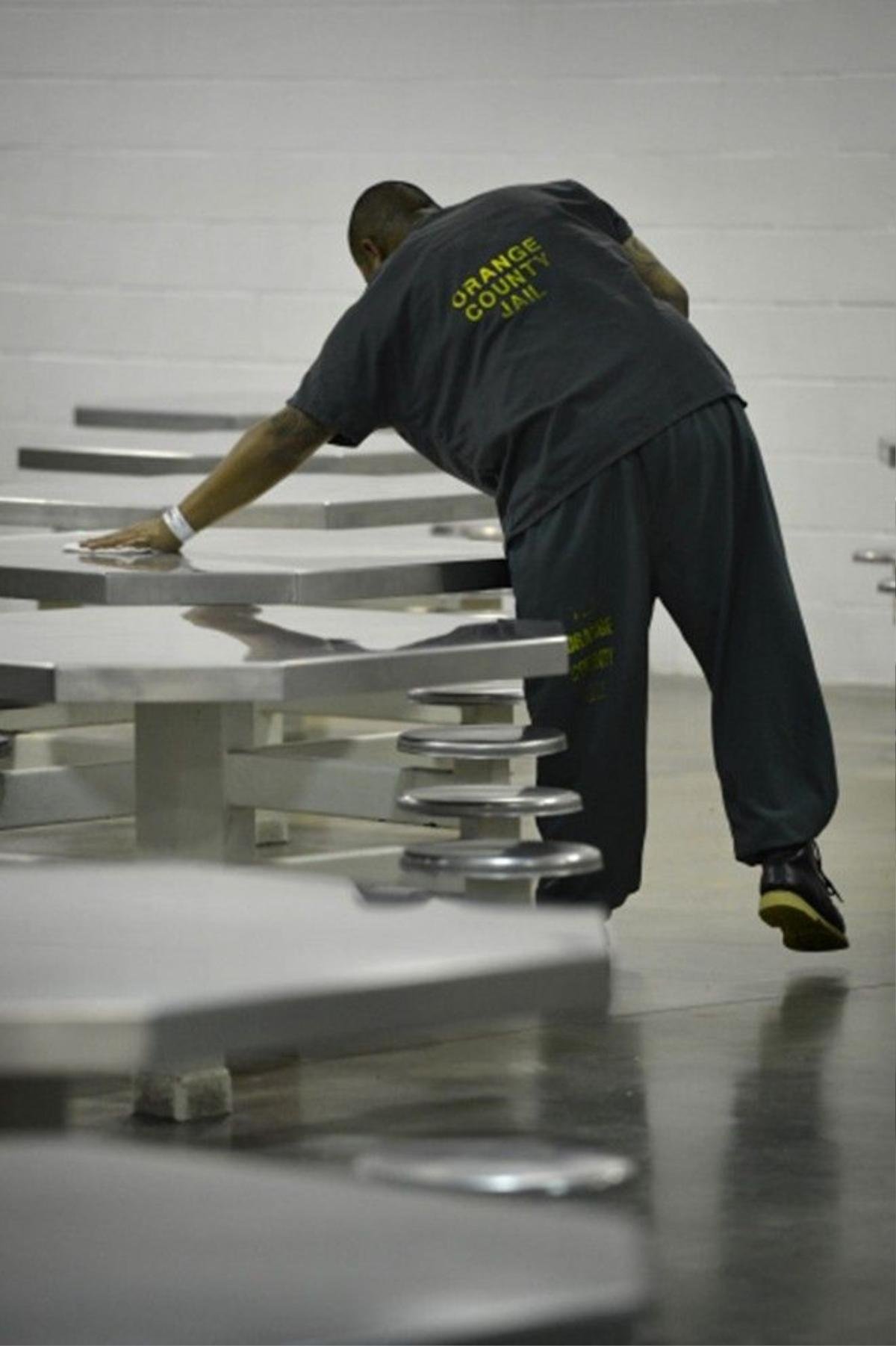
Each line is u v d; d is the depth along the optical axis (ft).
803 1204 18.62
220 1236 8.23
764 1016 24.48
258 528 29.48
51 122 53.01
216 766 20.62
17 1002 8.86
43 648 20.17
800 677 25.34
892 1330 16.05
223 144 51.62
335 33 50.39
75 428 53.06
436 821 23.09
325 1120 20.76
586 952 9.61
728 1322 16.16
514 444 24.61
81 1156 9.13
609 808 24.85
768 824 25.18
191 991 9.00
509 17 48.83
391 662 19.79
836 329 46.83
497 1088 21.84
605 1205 18.53
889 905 29.76
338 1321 7.59
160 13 51.85
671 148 47.70
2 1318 7.63
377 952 9.62
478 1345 12.28
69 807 23.22
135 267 52.65
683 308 25.82
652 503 24.64
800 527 47.44
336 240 50.96
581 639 24.53
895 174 46.19
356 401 24.90
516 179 49.11
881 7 46.01
